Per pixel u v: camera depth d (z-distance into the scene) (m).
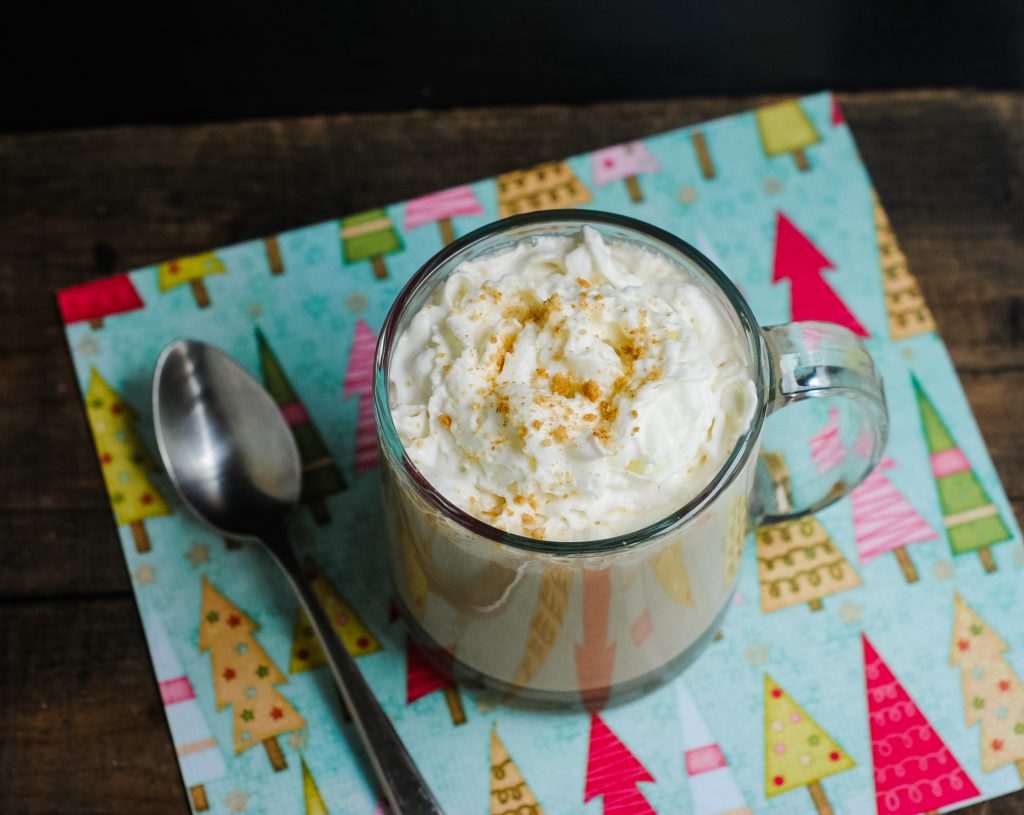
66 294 0.57
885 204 0.59
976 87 0.63
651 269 0.46
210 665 0.52
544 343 0.44
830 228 0.57
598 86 0.63
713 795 0.50
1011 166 0.59
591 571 0.44
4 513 0.55
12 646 0.53
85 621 0.54
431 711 0.52
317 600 0.52
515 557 0.43
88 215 0.59
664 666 0.50
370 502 0.54
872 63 0.63
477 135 0.60
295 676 0.52
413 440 0.44
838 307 0.56
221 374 0.54
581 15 0.62
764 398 0.44
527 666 0.49
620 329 0.44
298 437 0.55
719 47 0.63
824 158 0.58
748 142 0.59
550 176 0.58
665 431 0.43
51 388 0.56
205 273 0.57
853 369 0.46
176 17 0.61
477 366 0.44
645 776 0.51
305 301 0.57
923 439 0.55
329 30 0.62
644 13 0.62
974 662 0.52
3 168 0.60
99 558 0.54
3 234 0.58
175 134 0.60
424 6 0.61
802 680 0.52
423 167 0.60
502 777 0.51
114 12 0.60
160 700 0.53
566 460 0.43
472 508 0.43
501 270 0.46
